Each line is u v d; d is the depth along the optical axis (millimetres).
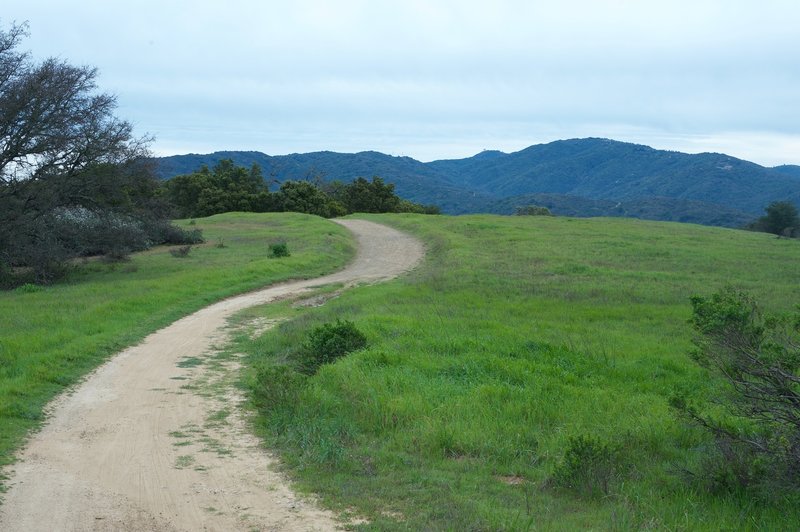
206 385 11484
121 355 13742
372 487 6699
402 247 40312
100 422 9188
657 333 14984
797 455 6207
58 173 27203
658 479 6957
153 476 7066
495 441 8039
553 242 38219
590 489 6660
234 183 75750
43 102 25844
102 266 30328
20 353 12453
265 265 28500
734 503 6312
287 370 10086
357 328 14078
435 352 12609
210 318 18672
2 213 25625
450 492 6555
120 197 29438
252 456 7770
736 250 34875
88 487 6703
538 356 12312
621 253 33125
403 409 9094
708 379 10977
